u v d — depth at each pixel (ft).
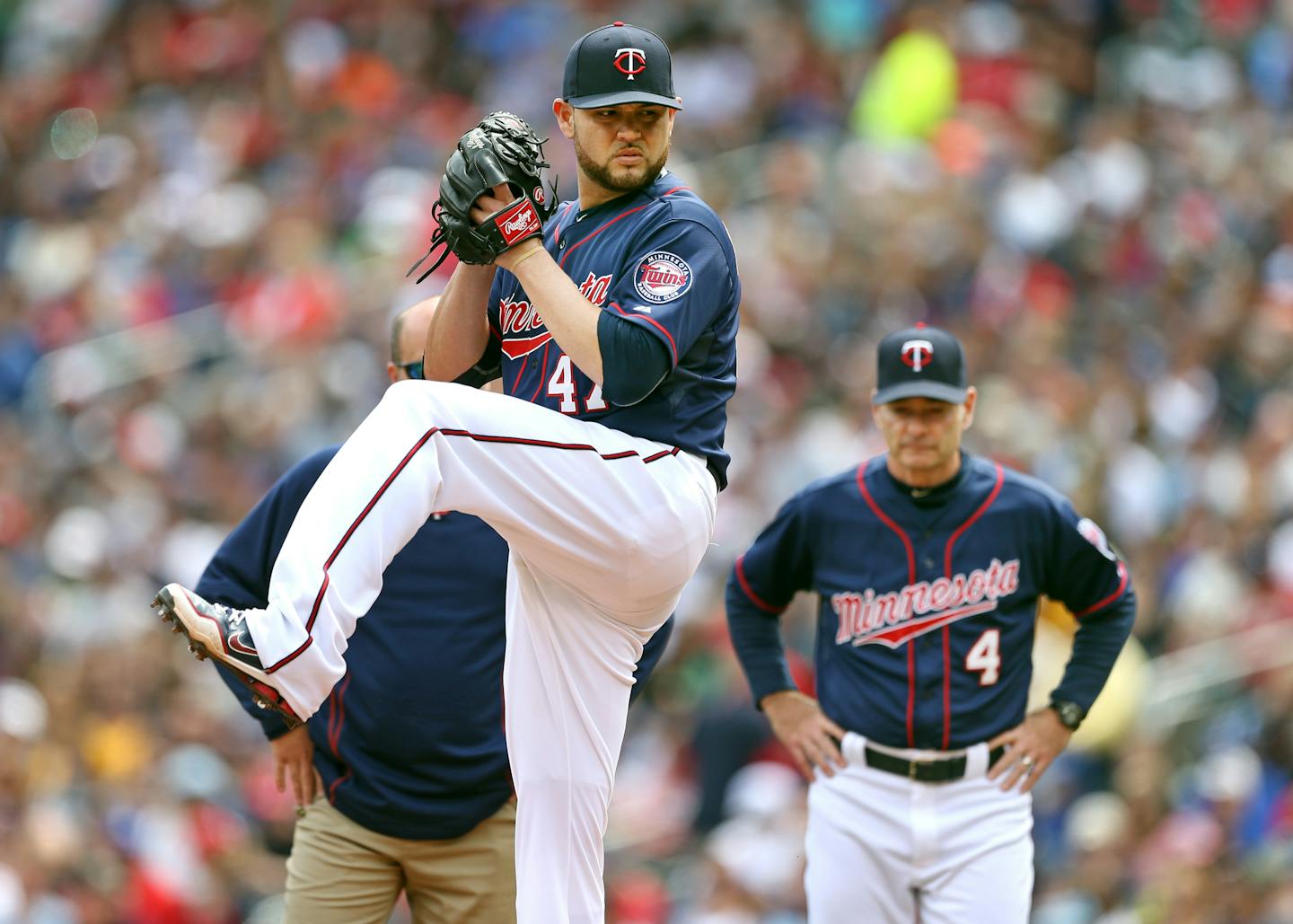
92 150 204.23
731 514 137.80
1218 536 130.11
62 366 165.48
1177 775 108.47
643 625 45.24
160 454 155.02
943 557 60.18
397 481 41.34
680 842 110.22
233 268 176.04
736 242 166.30
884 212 167.63
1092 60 202.90
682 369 43.57
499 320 46.50
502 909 53.93
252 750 115.96
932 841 59.06
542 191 42.68
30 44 226.17
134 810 103.60
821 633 62.18
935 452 59.47
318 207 181.98
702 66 188.24
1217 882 92.27
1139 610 125.08
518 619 45.29
